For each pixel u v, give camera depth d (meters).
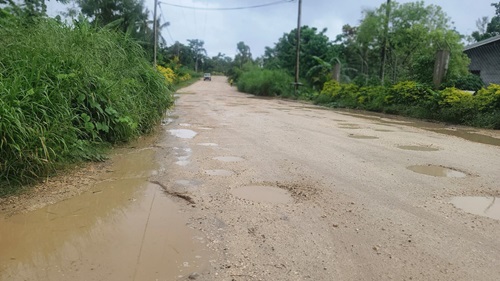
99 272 2.60
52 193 4.15
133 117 7.09
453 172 5.56
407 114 14.67
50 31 6.26
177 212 3.73
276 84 28.92
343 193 4.43
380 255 2.94
